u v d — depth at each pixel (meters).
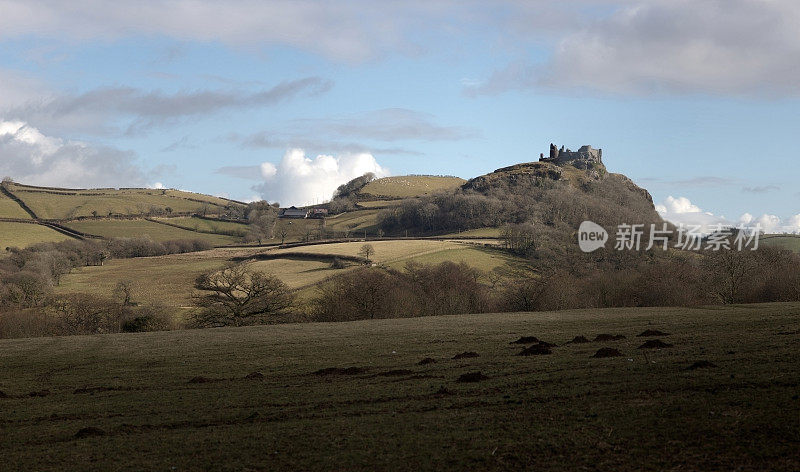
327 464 21.75
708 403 24.81
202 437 26.12
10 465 24.06
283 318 98.00
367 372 39.91
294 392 34.44
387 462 21.50
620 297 104.75
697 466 18.97
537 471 19.70
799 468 18.14
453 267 127.12
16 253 179.75
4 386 42.31
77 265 183.62
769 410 23.09
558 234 177.00
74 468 23.22
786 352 33.84
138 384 40.94
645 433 22.12
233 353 52.84
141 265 185.00
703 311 69.44
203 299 97.00
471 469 20.34
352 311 100.88
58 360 53.88
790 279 94.81
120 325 99.50
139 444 25.72
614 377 31.38
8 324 97.44
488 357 42.12
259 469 21.84
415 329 64.19
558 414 25.45
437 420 26.02
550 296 106.44
